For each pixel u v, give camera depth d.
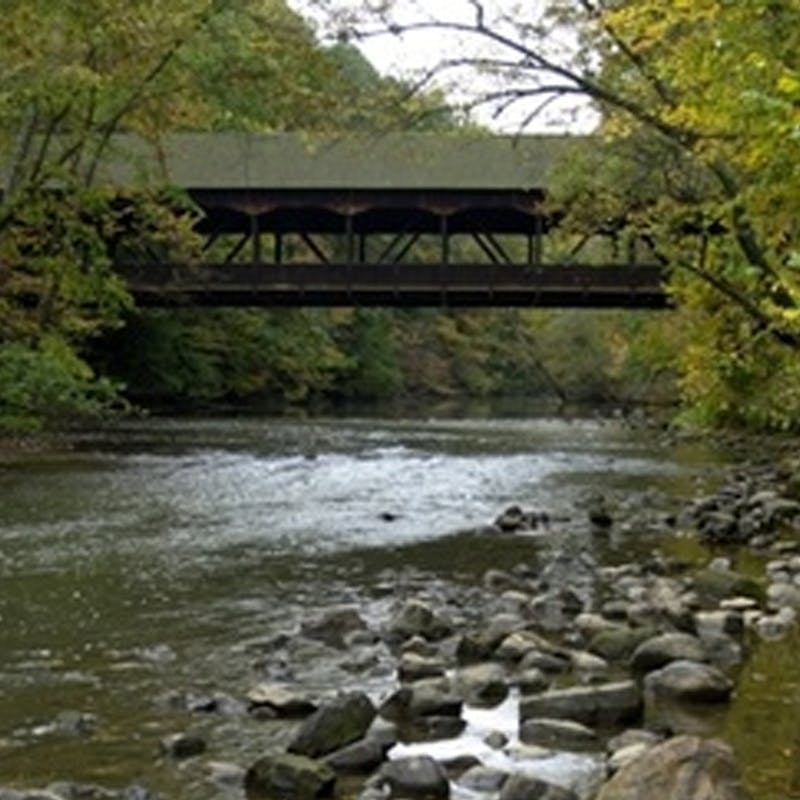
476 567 11.06
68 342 30.47
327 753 5.68
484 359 70.38
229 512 14.84
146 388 44.81
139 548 11.84
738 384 21.72
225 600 9.37
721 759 4.78
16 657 7.50
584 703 6.30
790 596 9.18
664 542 12.64
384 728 5.90
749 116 8.03
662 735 5.99
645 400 58.88
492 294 35.03
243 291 35.28
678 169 14.86
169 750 5.71
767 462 22.45
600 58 12.98
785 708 6.45
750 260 12.16
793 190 9.16
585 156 16.28
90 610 8.91
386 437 30.38
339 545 12.31
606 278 34.41
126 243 33.06
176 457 23.02
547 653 7.49
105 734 6.00
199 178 35.22
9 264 26.58
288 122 16.33
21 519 13.85
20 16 22.95
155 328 44.62
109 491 16.92
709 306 15.77
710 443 27.78
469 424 37.56
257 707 6.38
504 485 18.59
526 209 34.75
